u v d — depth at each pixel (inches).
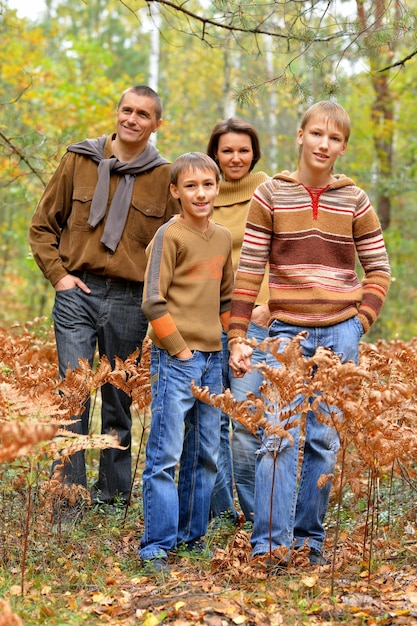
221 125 173.9
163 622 114.7
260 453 136.6
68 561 137.4
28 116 454.0
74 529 153.7
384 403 124.7
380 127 561.0
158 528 138.3
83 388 152.6
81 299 174.6
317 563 137.9
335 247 139.2
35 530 146.0
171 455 138.9
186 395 139.9
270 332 142.3
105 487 179.0
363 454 129.1
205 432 145.3
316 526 139.6
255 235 143.1
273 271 142.3
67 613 116.8
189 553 143.0
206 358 143.5
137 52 1168.8
